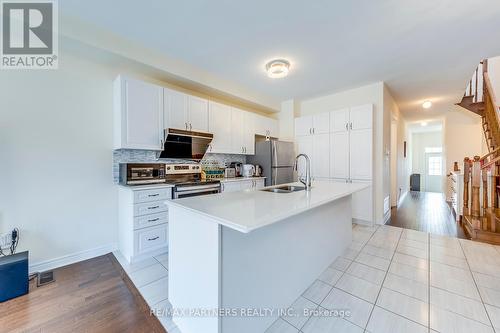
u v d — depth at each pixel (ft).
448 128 19.53
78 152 7.93
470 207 11.56
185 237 4.74
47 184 7.30
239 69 10.39
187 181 10.29
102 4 6.21
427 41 8.04
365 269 7.25
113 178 8.78
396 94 14.48
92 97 8.23
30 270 6.98
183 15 6.68
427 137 31.60
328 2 6.11
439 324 4.79
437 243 9.37
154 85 9.11
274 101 15.03
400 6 6.24
